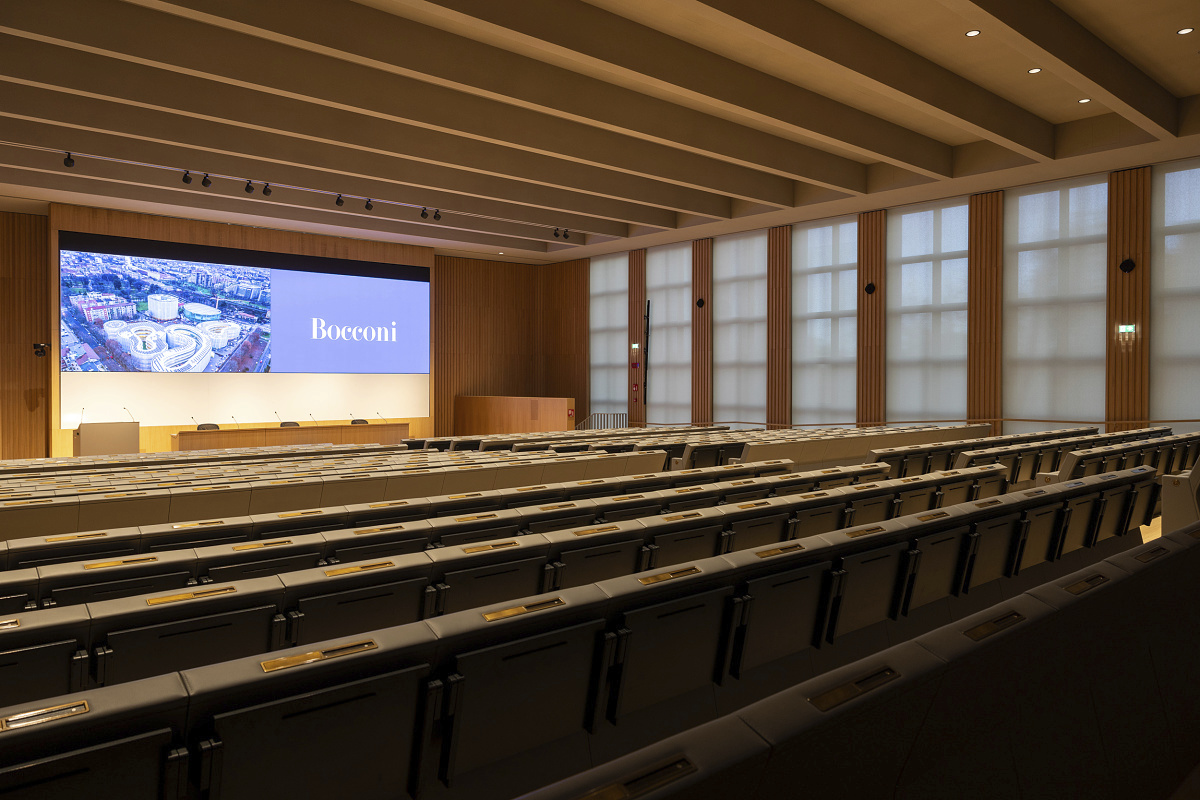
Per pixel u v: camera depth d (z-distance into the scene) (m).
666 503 4.30
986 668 1.57
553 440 10.18
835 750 1.30
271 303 17.30
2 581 2.53
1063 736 1.78
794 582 2.65
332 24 7.79
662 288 19.30
